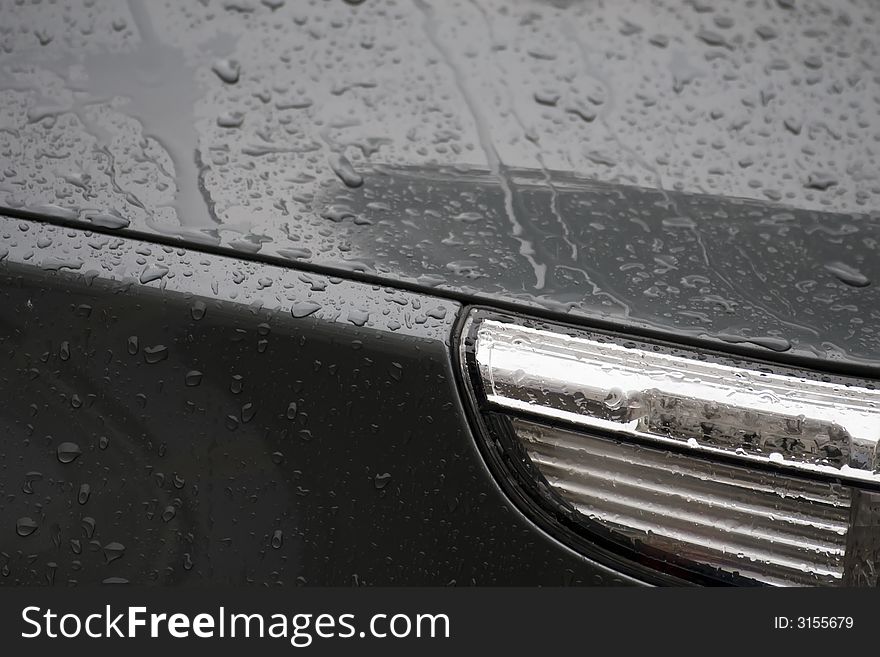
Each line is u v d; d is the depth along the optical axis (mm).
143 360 1115
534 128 1223
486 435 1039
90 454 1171
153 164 1186
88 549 1200
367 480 1072
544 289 1058
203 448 1119
